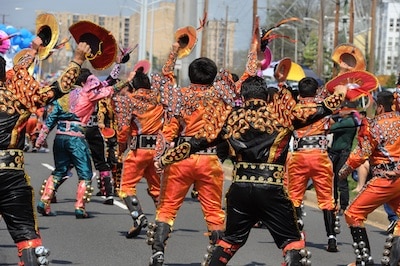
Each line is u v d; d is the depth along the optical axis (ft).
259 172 26.66
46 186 47.93
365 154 33.24
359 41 229.25
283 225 26.81
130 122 40.16
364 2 264.52
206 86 31.94
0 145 26.07
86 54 26.63
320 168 39.06
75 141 46.73
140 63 48.34
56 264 35.32
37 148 46.57
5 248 37.70
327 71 246.88
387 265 32.01
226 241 27.48
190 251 39.24
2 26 65.51
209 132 27.07
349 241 44.16
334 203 40.16
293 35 265.75
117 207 52.75
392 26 305.73
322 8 174.29
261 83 27.40
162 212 32.60
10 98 26.18
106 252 38.14
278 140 26.63
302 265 26.76
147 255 37.70
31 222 26.78
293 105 26.78
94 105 47.03
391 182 33.06
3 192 26.25
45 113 89.45
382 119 33.01
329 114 26.76
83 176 47.32
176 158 27.25
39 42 27.53
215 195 32.83
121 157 45.47
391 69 302.86
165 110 32.04
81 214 47.37
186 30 39.70
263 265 36.60
